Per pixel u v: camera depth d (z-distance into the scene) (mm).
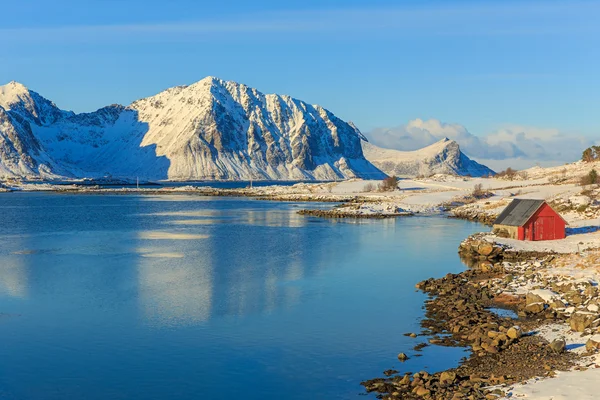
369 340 34531
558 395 23094
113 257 68000
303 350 33094
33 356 32781
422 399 25250
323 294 47062
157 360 31953
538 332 33500
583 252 60125
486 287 45875
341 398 26547
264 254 69625
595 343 28906
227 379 29172
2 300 45844
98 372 30359
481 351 30922
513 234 72500
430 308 41906
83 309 42906
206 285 51062
